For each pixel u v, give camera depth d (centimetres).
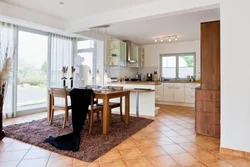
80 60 580
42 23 367
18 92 468
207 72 314
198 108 323
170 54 693
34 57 502
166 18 393
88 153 240
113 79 584
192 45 646
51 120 371
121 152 248
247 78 232
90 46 596
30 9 340
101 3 310
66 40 584
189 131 341
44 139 287
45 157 231
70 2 309
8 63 314
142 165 213
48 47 531
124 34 544
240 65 236
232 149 242
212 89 310
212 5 259
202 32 316
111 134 317
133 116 465
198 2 266
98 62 579
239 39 236
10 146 264
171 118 445
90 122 323
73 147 255
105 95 315
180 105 630
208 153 247
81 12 355
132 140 294
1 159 225
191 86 602
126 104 385
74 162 218
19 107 471
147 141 289
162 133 329
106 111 317
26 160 222
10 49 425
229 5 241
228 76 243
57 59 552
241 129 237
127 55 629
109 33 533
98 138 297
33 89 503
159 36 573
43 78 528
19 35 464
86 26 390
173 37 586
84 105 313
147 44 720
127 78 682
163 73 713
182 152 249
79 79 520
